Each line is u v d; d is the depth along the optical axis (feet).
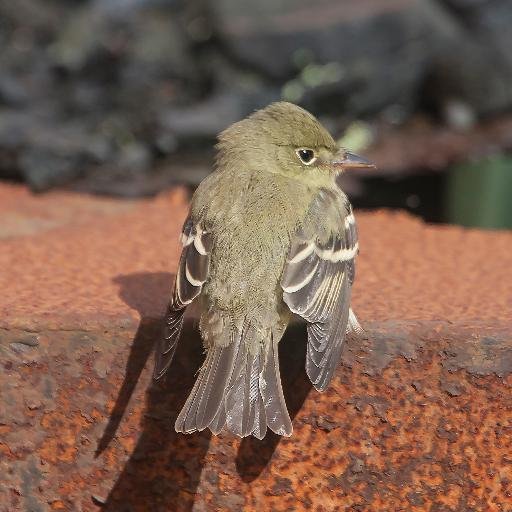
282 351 27.94
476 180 53.83
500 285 32.91
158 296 30.42
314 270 27.84
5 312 28.22
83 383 27.94
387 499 27.99
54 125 52.80
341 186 50.57
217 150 32.91
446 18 57.31
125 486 28.17
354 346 27.66
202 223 28.43
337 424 27.81
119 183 50.01
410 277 33.78
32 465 28.14
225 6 54.95
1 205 44.50
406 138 55.11
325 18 54.19
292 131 32.04
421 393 27.73
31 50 56.90
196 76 55.31
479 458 27.84
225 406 25.39
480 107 57.11
